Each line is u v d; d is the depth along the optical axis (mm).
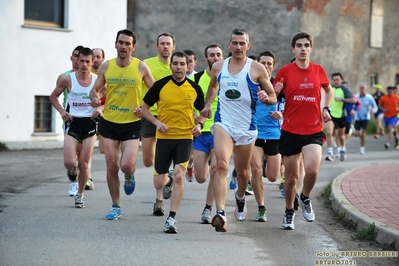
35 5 43438
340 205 21656
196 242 17000
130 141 19734
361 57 67625
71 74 21984
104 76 19781
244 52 17625
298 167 18812
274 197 25453
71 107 21875
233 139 17812
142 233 17969
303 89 18234
